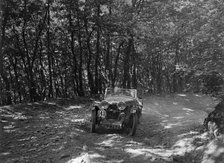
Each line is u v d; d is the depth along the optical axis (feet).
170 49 118.42
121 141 32.65
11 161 26.78
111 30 90.48
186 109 57.62
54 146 30.48
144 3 99.50
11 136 36.11
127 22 87.45
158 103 67.82
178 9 90.94
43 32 91.91
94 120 36.99
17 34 85.87
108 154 26.78
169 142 32.14
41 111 57.11
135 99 41.14
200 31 33.17
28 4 79.82
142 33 92.58
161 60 134.41
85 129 39.34
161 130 37.60
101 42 106.93
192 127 36.47
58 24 95.30
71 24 88.84
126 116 36.78
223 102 31.53
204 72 30.73
